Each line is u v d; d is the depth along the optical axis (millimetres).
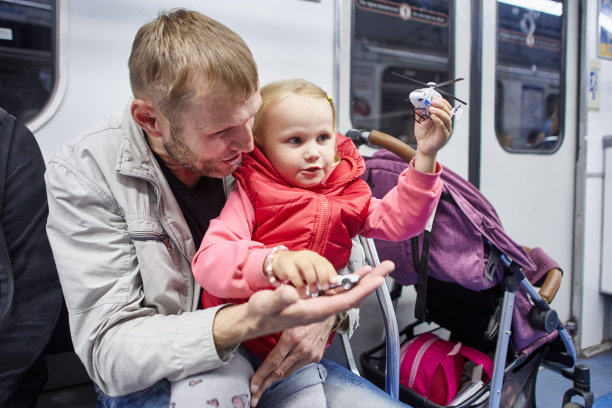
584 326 2301
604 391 1857
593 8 2170
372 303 1771
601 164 2299
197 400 629
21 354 871
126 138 754
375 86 2074
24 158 906
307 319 544
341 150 932
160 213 765
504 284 1167
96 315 687
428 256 1156
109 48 1253
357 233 854
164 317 682
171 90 596
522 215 2137
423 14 1800
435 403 1278
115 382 660
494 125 1997
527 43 2070
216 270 632
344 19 1605
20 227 881
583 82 2195
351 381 936
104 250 719
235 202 789
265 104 780
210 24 654
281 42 1496
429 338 1513
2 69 1154
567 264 2297
